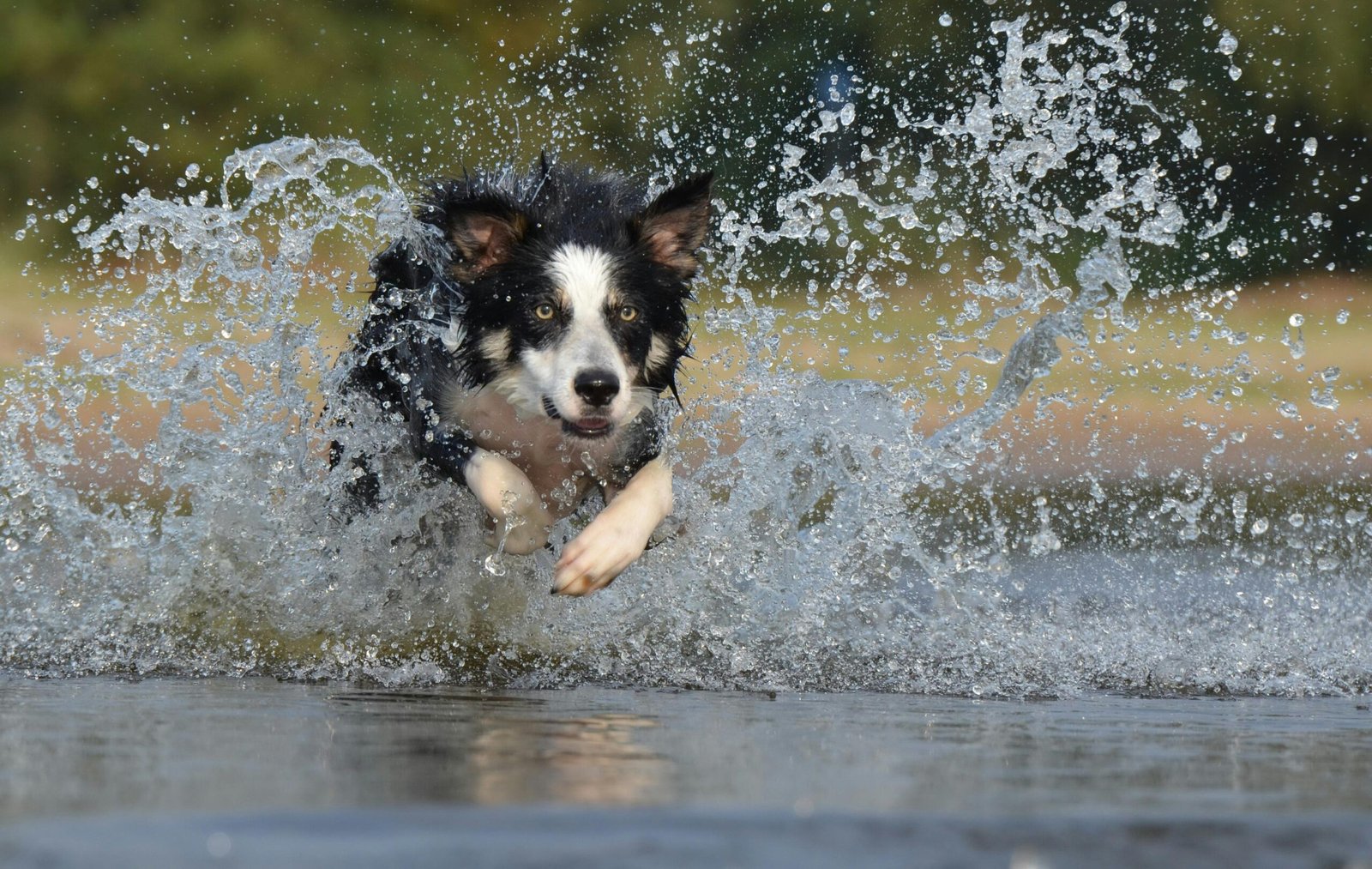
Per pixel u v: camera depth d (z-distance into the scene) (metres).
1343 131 41.41
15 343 29.25
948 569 10.11
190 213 10.82
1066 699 7.40
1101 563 12.46
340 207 10.59
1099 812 3.89
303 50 44.03
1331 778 4.73
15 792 4.02
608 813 3.67
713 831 3.52
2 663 7.82
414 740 5.24
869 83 36.91
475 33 44.09
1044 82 11.24
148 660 8.01
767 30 38.16
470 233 9.80
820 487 10.28
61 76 43.41
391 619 9.08
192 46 43.72
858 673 8.01
